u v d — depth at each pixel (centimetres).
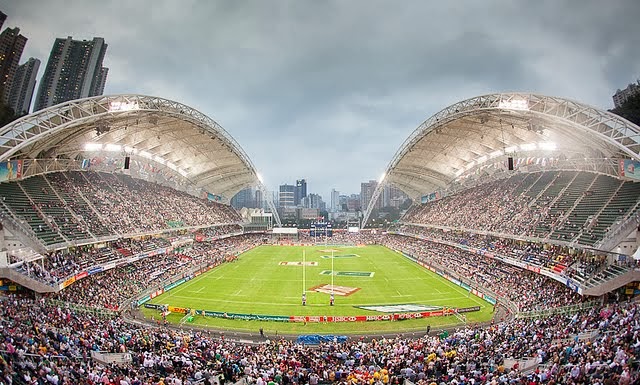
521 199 8488
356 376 2700
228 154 11875
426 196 15175
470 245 8819
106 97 6197
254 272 8575
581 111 5322
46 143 6588
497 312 5372
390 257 11094
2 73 16512
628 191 6047
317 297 6303
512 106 6003
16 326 3133
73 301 5016
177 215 10344
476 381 2477
